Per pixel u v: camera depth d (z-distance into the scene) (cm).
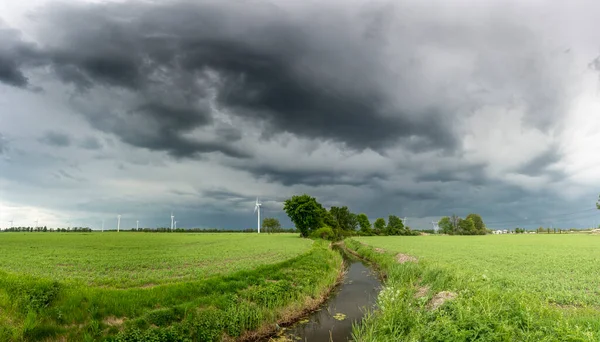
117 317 1532
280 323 1995
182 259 3825
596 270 3048
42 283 1688
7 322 1345
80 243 6512
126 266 3228
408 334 1371
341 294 2770
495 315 1273
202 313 1688
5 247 5362
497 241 8850
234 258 3969
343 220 15688
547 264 3481
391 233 16812
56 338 1323
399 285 2392
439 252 5003
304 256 3888
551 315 1366
